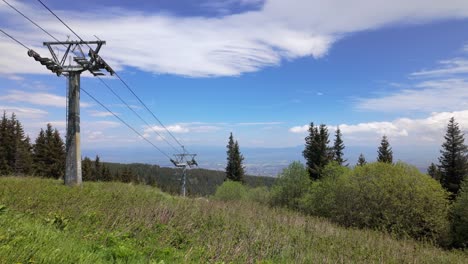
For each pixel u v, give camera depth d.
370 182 32.78
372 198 32.00
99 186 19.25
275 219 15.51
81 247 6.24
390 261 11.05
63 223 8.12
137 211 11.18
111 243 7.22
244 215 15.01
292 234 12.40
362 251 11.55
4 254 4.48
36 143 63.53
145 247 7.42
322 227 16.27
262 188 58.62
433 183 31.84
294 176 49.75
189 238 9.55
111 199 13.24
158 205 13.11
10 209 8.57
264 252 9.41
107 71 19.59
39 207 9.80
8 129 60.72
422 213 30.16
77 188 15.75
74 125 18.94
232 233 10.64
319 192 40.25
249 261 8.33
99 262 5.41
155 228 9.98
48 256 4.86
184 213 12.63
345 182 34.69
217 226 11.58
